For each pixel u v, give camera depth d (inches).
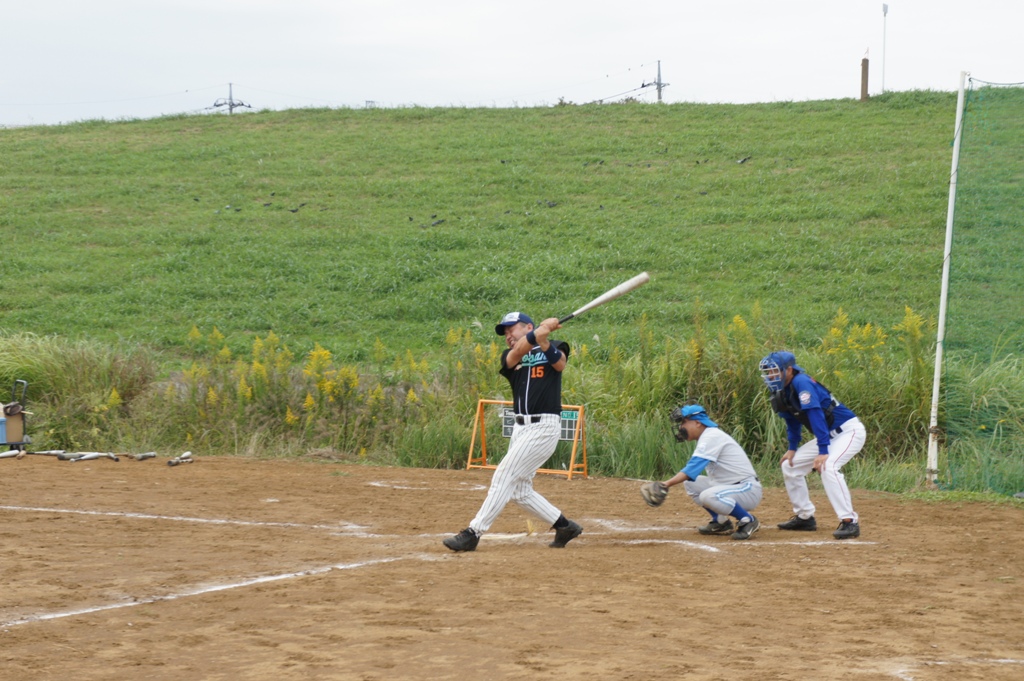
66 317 1382.9
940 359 700.7
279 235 1723.7
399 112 2539.4
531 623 327.9
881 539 505.7
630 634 316.8
